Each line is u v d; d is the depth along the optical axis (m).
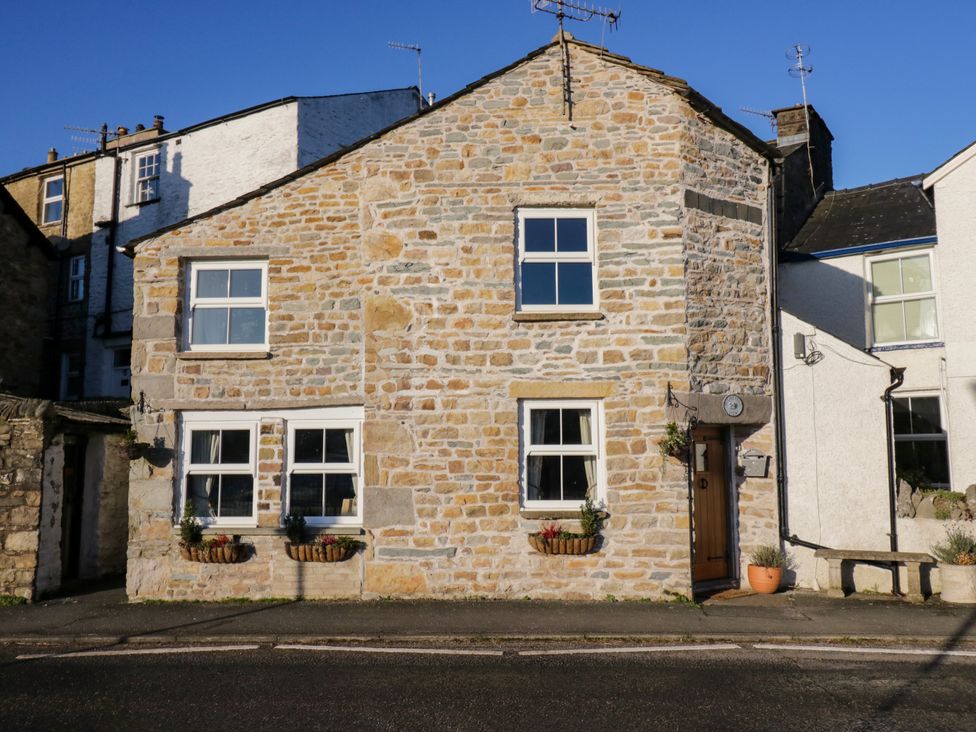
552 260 11.52
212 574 11.25
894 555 11.13
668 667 7.91
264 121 19.36
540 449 11.20
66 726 6.30
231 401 11.52
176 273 11.83
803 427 12.16
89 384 21.06
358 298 11.55
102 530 13.43
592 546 10.85
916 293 14.47
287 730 6.21
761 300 11.99
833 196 17.95
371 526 11.11
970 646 8.73
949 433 13.56
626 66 11.62
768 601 10.90
